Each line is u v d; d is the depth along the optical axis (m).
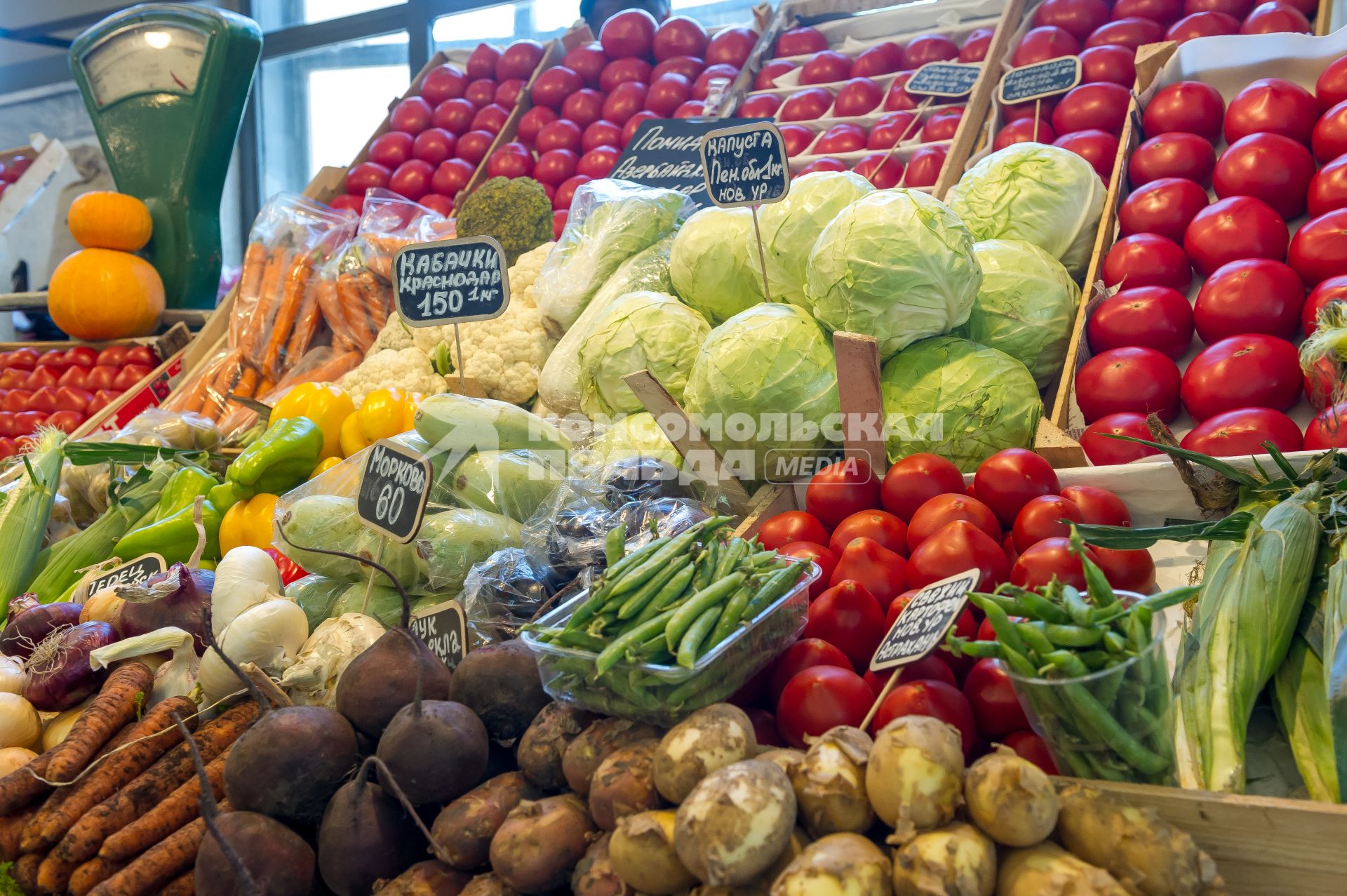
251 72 4.83
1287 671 1.38
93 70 4.72
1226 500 1.71
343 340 3.76
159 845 1.51
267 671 1.83
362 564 2.09
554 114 4.86
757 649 1.45
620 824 1.22
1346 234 2.09
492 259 2.35
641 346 2.38
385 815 1.41
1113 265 2.42
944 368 2.07
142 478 2.93
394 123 5.11
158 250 4.80
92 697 1.97
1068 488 1.81
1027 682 1.16
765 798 1.11
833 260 2.02
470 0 6.50
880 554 1.70
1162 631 1.20
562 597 1.86
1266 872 1.13
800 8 4.58
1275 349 1.98
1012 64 3.60
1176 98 2.70
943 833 1.07
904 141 3.68
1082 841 1.10
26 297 4.88
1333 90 2.45
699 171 3.43
